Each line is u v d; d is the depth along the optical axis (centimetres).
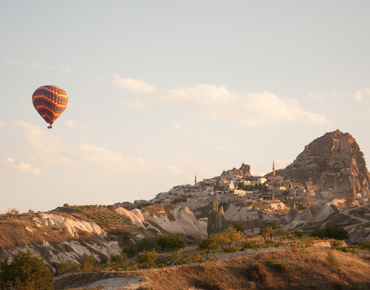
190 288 7231
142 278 6988
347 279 8662
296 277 8325
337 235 15262
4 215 15288
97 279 7162
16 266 6212
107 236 17262
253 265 8319
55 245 13250
